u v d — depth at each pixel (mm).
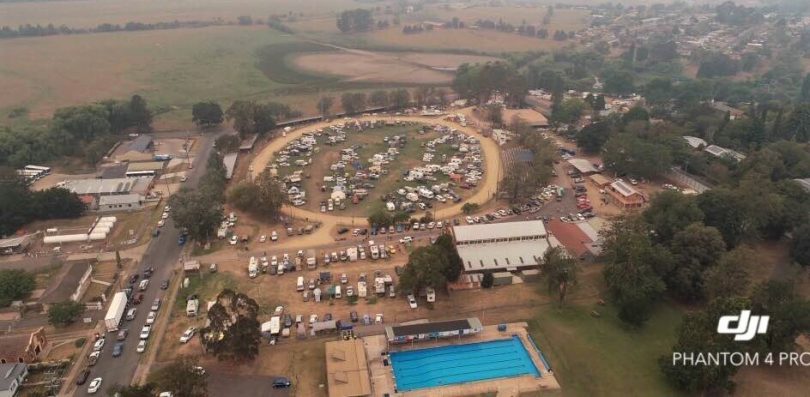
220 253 166875
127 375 115750
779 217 166125
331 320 133500
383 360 121000
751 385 114125
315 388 112500
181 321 134250
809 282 151875
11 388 108812
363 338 128000
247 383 113500
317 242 174000
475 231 164250
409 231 181000
